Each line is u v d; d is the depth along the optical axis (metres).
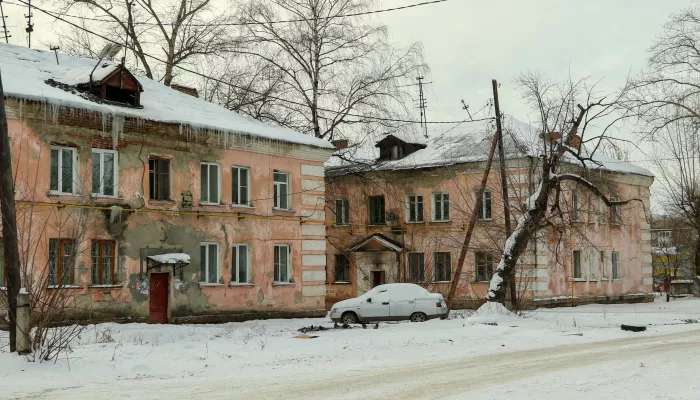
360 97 36.38
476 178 38.97
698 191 49.53
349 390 11.22
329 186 40.84
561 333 21.22
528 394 10.49
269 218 30.30
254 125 30.77
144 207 25.81
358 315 28.25
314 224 32.28
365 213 42.28
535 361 14.65
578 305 40.56
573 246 40.72
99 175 24.72
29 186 22.58
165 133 26.39
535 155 35.12
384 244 40.47
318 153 32.50
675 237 63.44
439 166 39.78
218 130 27.94
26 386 11.92
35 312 14.93
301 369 14.05
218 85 38.59
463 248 31.14
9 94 22.08
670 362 13.74
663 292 61.81
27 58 27.20
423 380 12.19
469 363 14.59
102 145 24.69
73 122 23.81
